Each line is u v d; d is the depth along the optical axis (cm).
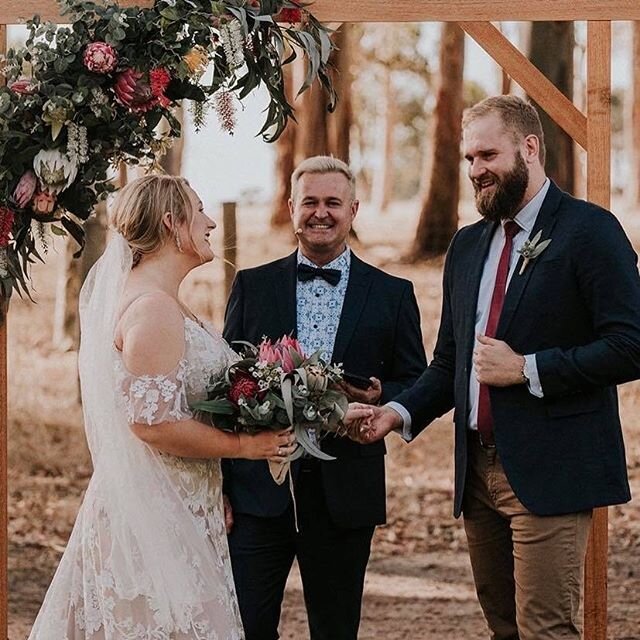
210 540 380
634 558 866
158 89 409
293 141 1315
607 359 387
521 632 407
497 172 405
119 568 367
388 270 1309
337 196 449
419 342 463
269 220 1318
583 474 400
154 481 370
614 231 401
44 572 894
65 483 1049
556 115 452
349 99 1333
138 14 409
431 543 932
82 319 387
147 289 371
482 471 420
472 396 420
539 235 405
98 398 370
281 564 449
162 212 372
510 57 450
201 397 376
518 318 406
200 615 370
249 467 446
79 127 411
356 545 446
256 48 423
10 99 407
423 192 1337
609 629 763
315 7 444
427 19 446
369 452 449
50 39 408
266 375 371
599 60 450
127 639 366
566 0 445
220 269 1222
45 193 418
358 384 448
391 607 820
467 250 433
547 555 399
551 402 401
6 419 459
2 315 450
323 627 450
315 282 455
